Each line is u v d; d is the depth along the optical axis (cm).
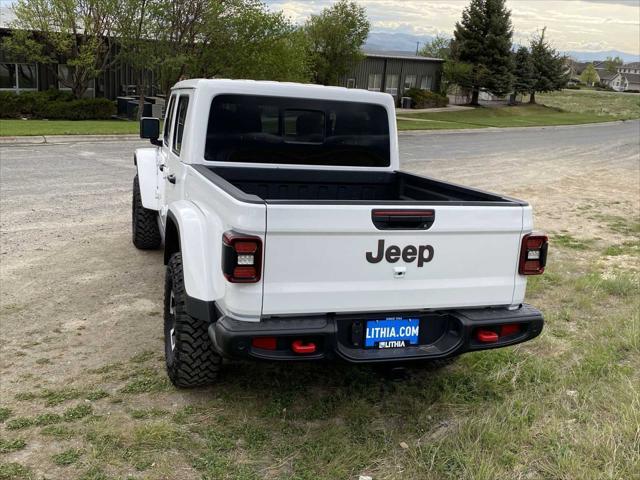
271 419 363
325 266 322
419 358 343
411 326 351
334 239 321
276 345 322
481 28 4719
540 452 339
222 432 348
